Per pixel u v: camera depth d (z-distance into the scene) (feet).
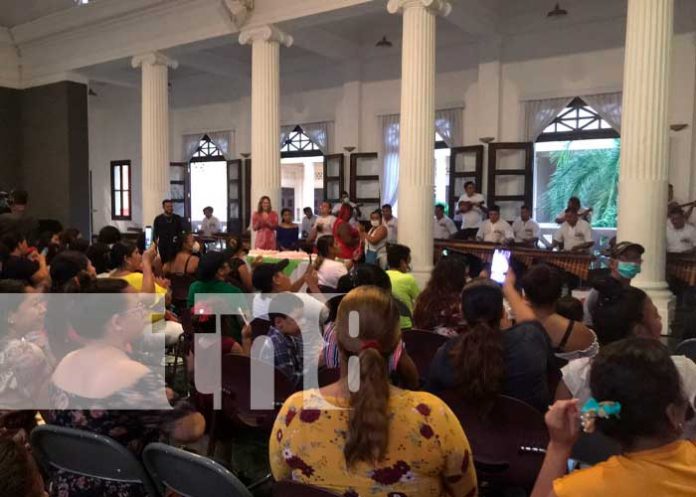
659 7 20.38
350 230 21.94
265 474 10.24
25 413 7.98
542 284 8.68
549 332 8.75
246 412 9.85
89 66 39.01
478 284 7.86
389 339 4.94
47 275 12.03
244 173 45.93
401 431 4.68
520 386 7.52
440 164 38.19
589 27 31.09
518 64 33.37
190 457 5.76
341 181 40.04
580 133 32.53
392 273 14.17
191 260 19.36
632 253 13.35
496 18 32.53
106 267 15.74
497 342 7.30
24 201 20.57
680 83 28.58
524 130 33.42
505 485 8.03
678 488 3.72
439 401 4.88
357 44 38.55
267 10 29.94
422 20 25.49
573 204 29.19
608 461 3.96
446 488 5.08
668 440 3.85
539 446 7.13
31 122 42.80
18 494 3.73
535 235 31.63
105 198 54.24
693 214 27.89
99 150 54.19
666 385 3.79
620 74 30.37
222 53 40.55
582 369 7.00
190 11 33.04
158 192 35.81
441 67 36.29
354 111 39.32
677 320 20.16
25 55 42.57
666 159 20.70
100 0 35.88
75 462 6.49
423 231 26.07
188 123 49.39
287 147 44.32
